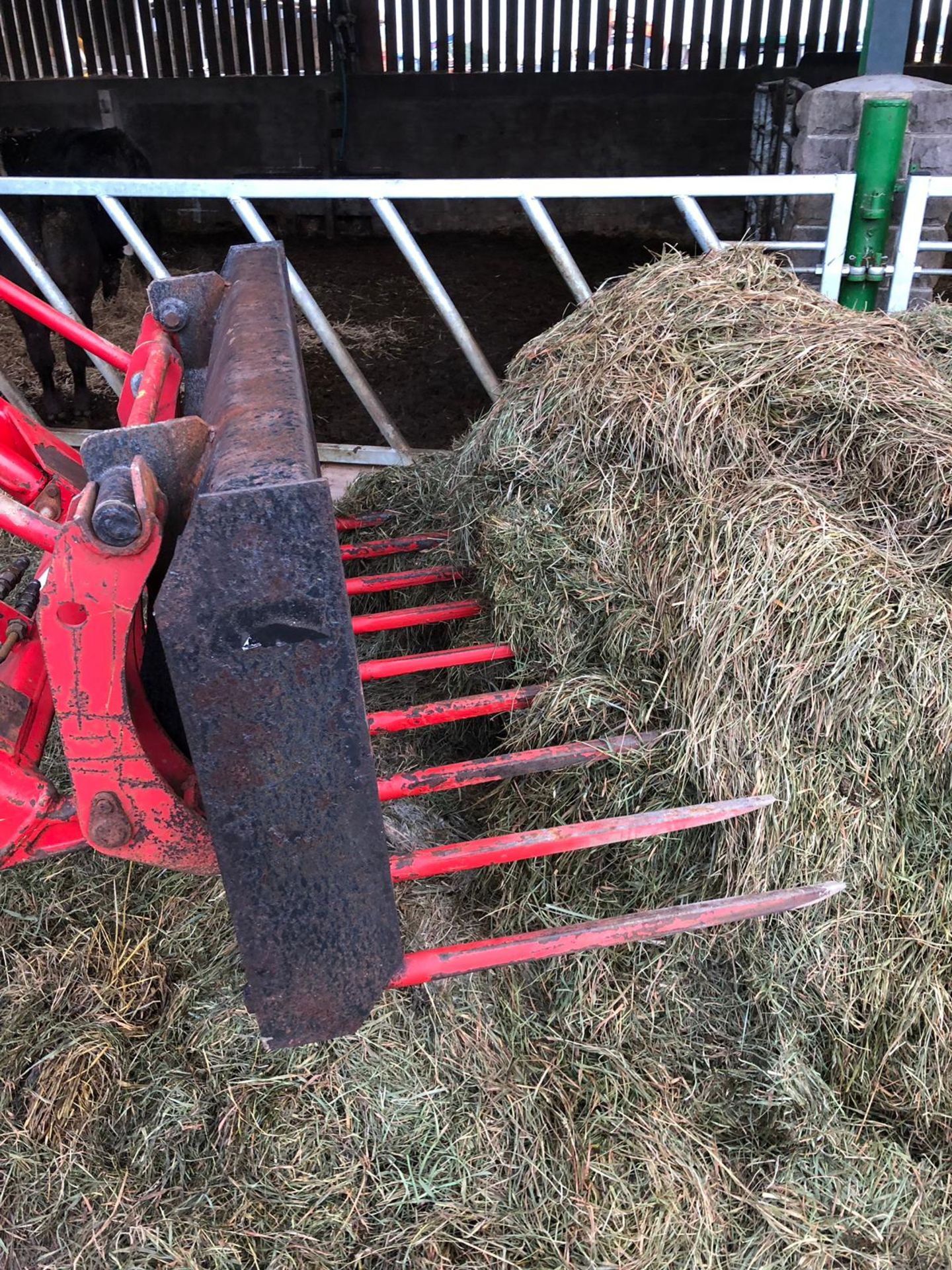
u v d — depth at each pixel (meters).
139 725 1.68
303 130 9.31
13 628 1.98
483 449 2.57
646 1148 1.65
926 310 2.77
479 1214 1.58
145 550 1.21
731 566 1.92
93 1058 1.76
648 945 1.88
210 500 1.09
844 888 1.73
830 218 3.00
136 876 2.10
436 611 2.48
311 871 1.30
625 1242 1.55
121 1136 1.70
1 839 1.58
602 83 8.88
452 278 7.41
